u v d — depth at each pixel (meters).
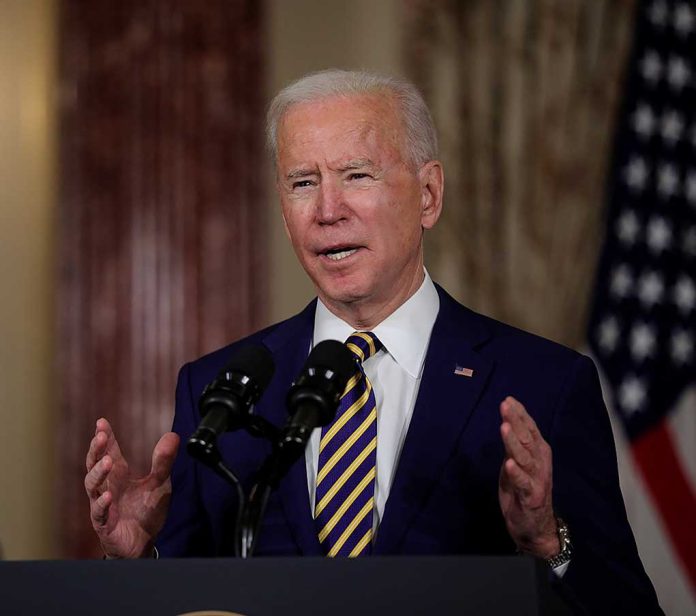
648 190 20.48
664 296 20.31
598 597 6.90
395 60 20.28
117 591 5.21
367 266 7.78
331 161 7.70
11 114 19.48
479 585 5.04
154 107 19.25
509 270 20.09
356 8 20.44
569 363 7.94
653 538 19.78
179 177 19.11
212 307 18.92
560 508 7.38
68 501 18.50
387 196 7.79
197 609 5.14
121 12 19.41
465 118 20.23
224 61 19.41
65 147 19.17
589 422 7.79
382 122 7.84
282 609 5.10
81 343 18.78
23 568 5.29
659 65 20.73
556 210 20.23
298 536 7.48
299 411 6.11
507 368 7.94
